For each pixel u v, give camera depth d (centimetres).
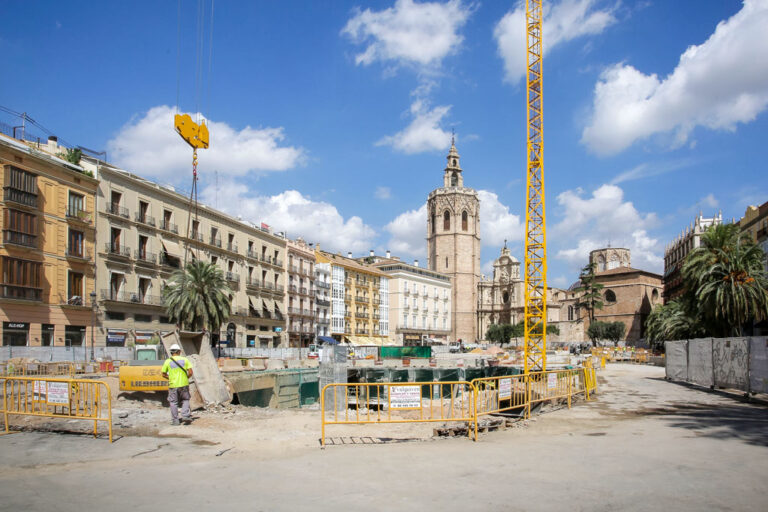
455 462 1055
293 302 8606
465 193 15750
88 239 5047
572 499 800
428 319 13600
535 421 1689
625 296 13275
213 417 1680
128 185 5575
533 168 4722
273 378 2956
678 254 11138
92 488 885
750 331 5634
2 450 1194
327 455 1133
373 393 2944
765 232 6081
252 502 800
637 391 2809
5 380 1424
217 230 6938
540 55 4844
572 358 5991
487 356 7069
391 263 12900
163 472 989
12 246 4294
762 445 1224
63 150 5397
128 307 5431
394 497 818
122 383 2083
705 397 2495
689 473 949
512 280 14988
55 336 4647
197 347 2055
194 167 4888
